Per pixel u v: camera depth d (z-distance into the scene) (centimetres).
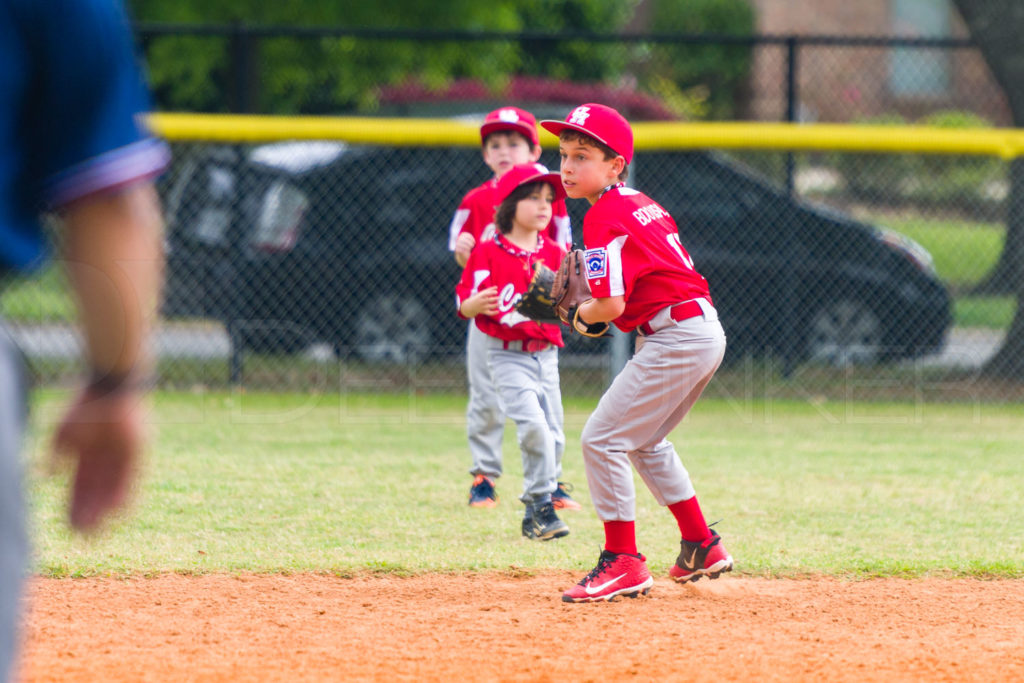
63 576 1290
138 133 462
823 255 3075
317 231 2997
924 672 965
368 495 1834
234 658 995
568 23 6269
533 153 1911
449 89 4397
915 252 3142
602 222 1252
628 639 1071
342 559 1390
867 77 7375
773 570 1370
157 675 943
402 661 990
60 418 468
